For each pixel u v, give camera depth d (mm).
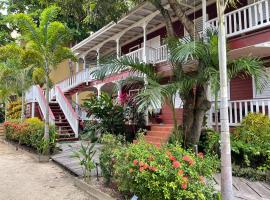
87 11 10023
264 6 9898
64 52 12438
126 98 13531
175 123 8195
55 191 6996
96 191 6426
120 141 7551
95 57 23406
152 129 12719
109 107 13367
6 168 9906
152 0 9305
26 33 11953
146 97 6789
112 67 8398
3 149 15070
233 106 10625
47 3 12336
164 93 7129
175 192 4695
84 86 19609
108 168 6777
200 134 9125
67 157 11164
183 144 8414
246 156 7852
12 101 26734
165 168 4875
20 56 13547
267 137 8258
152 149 5730
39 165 10445
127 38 18547
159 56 12875
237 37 10172
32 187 7383
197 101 8500
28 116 22000
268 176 7227
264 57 10453
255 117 8914
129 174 5270
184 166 4965
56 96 19828
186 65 9258
